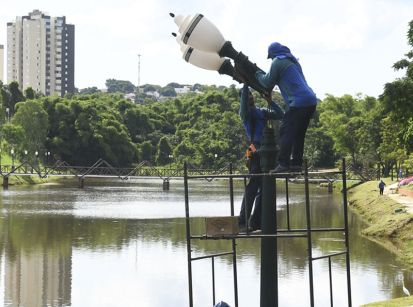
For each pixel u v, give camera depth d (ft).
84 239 160.35
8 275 117.60
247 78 38.17
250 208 40.16
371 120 360.48
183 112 625.82
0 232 170.91
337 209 233.35
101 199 278.26
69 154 458.09
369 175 355.56
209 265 120.88
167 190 344.28
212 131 506.48
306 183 35.45
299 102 36.32
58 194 302.25
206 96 602.44
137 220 200.64
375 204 215.51
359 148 384.68
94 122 472.03
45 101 467.52
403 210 179.01
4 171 371.15
